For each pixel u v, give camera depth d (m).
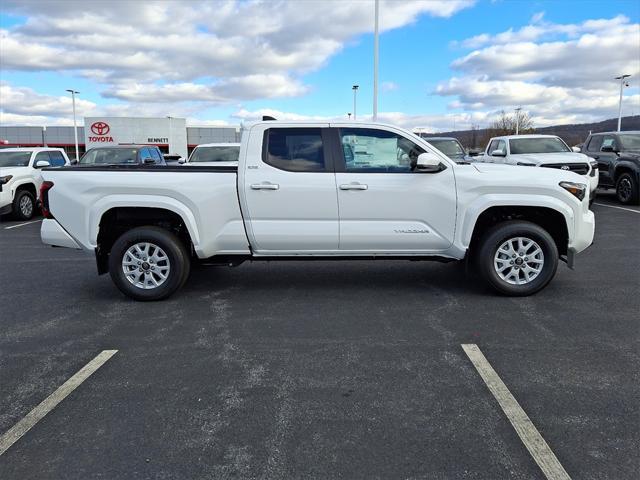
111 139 42.31
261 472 2.69
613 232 9.93
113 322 5.05
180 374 3.87
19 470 2.73
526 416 3.21
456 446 2.90
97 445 2.95
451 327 4.79
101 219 5.63
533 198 5.45
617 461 2.74
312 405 3.38
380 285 6.28
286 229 5.52
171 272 5.61
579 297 5.68
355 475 2.66
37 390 3.64
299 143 5.56
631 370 3.84
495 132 69.44
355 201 5.46
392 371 3.87
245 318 5.13
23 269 7.45
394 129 5.55
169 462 2.79
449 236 5.56
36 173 13.71
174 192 5.46
